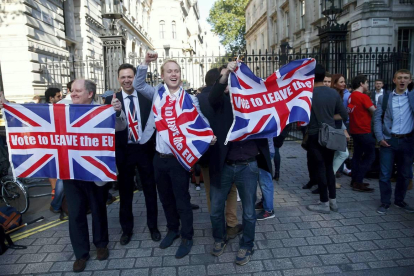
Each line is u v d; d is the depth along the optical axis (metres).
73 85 3.32
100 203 3.28
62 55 12.74
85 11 16.28
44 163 3.18
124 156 3.50
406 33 12.59
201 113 3.21
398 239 3.53
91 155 3.14
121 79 3.52
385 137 4.24
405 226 3.85
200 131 3.08
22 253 3.47
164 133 3.16
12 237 3.89
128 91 3.59
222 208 3.24
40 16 11.45
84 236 3.16
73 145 3.15
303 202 4.78
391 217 4.12
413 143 4.18
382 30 12.13
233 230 3.70
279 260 3.18
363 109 5.00
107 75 8.35
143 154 3.55
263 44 32.66
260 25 34.03
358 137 5.06
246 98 3.13
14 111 3.16
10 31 10.23
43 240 3.79
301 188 5.49
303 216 4.24
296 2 21.08
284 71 3.28
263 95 3.22
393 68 9.53
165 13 43.31
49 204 5.16
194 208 4.71
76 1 15.81
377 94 8.10
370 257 3.18
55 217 4.59
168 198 3.49
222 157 3.04
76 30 15.98
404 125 4.12
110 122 3.15
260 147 3.20
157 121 3.21
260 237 3.68
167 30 43.62
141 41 33.25
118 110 3.22
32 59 10.52
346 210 4.40
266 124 3.13
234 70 3.04
